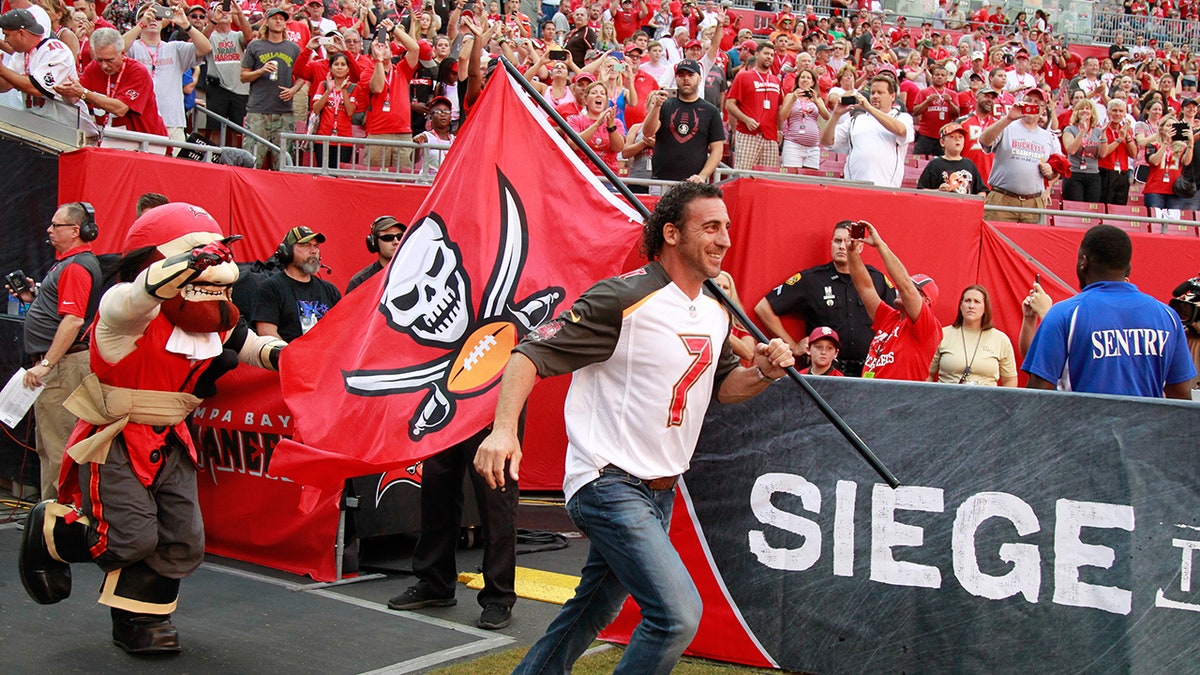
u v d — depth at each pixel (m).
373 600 5.57
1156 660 4.05
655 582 3.34
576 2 19.09
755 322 7.75
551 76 11.33
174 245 4.61
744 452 4.59
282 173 8.48
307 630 5.04
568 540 6.92
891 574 4.39
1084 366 4.77
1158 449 4.06
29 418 7.27
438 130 10.27
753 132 11.24
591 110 10.30
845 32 21.73
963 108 15.45
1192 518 4.02
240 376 6.18
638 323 3.44
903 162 9.97
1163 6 28.67
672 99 8.87
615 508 3.43
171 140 8.56
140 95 9.14
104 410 4.46
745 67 14.09
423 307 4.76
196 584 5.70
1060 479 4.18
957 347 7.46
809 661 4.50
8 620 4.99
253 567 6.12
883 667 4.39
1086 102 13.73
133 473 4.49
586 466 3.48
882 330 7.04
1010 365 7.46
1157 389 4.76
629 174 10.70
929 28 24.47
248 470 6.18
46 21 9.56
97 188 7.78
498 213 4.74
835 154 12.79
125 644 4.63
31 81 8.05
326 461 4.55
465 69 11.64
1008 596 4.23
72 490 4.62
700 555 4.64
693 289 3.57
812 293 7.63
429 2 13.39
